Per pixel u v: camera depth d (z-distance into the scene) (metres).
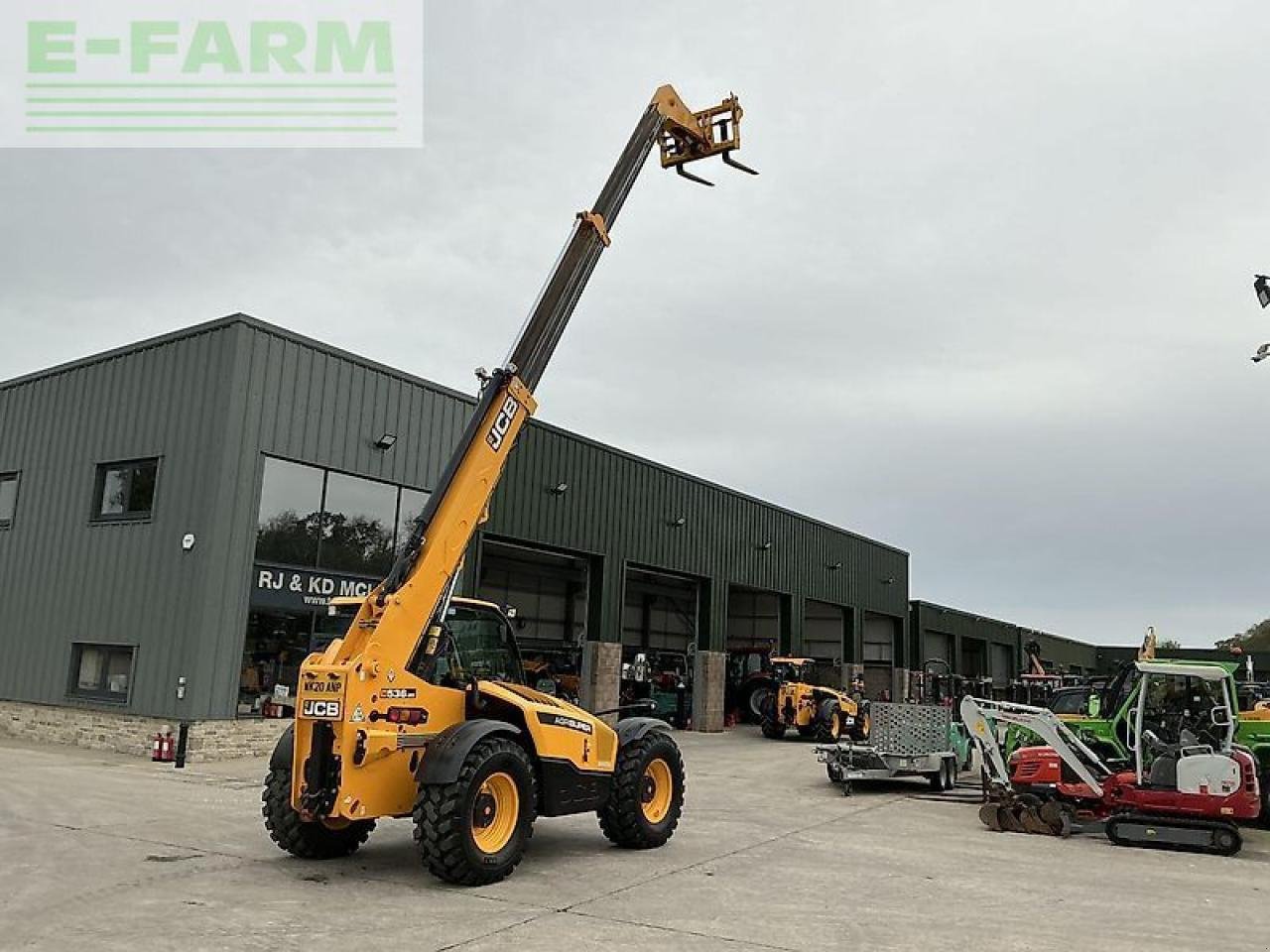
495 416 8.95
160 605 15.85
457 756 7.52
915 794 15.26
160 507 16.30
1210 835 10.70
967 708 12.87
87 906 6.62
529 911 6.88
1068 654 63.62
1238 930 7.16
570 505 23.75
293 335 16.88
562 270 9.57
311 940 6.00
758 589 32.06
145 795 11.62
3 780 12.30
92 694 16.64
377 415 18.33
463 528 8.60
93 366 17.97
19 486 18.80
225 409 15.80
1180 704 12.33
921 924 6.96
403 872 7.99
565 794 8.61
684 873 8.47
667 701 29.00
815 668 28.73
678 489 27.89
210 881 7.46
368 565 18.03
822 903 7.50
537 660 26.95
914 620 43.62
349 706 7.49
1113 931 6.98
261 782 13.12
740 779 16.64
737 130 10.98
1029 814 11.75
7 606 18.30
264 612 16.17
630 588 34.22
